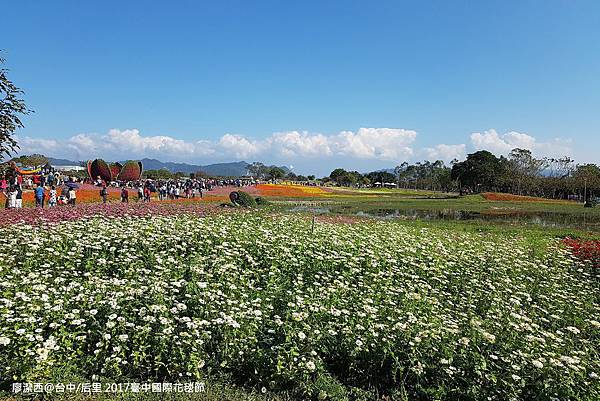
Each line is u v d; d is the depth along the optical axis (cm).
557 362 560
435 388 566
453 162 11781
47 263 970
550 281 1170
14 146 2038
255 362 595
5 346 551
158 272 903
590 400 528
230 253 1083
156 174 12062
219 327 639
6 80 1925
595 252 1532
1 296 695
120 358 567
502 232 2306
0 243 1139
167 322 609
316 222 1988
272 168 15888
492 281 1120
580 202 6681
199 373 577
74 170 10181
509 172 9294
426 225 2523
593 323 802
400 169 16438
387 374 603
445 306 891
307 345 610
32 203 2770
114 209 2083
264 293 830
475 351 600
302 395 566
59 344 585
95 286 761
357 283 997
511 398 523
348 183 14075
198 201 3700
